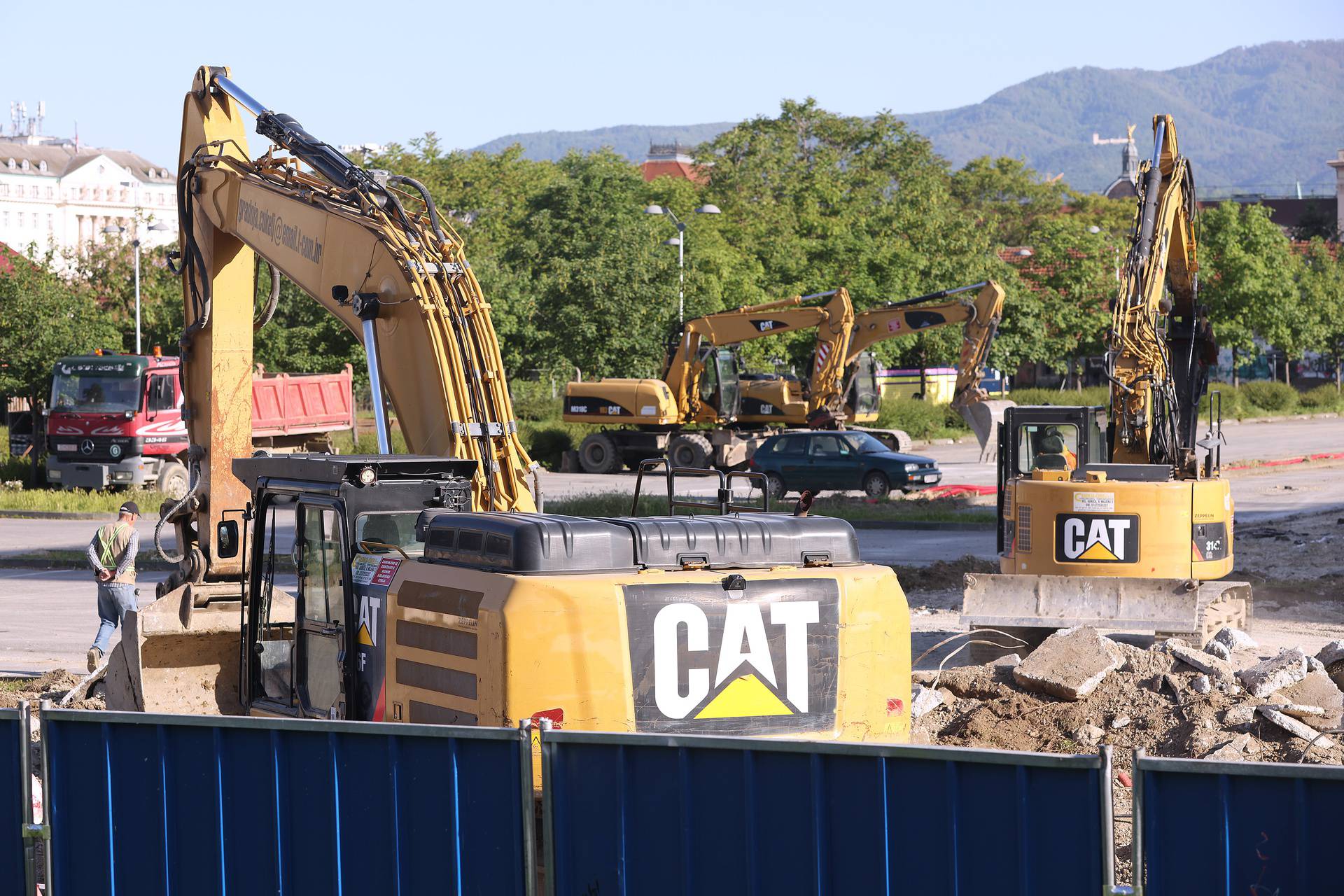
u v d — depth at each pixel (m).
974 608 22.30
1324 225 180.25
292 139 18.22
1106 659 18.44
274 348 70.38
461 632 11.16
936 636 24.86
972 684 18.81
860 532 40.72
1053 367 103.56
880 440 56.94
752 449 62.16
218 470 18.81
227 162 19.08
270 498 14.08
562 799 9.55
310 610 13.44
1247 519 40.91
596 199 81.12
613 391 63.19
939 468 60.03
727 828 9.24
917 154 155.00
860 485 49.97
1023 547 23.59
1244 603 23.42
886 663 12.00
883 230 98.81
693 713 11.24
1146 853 8.41
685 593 11.26
